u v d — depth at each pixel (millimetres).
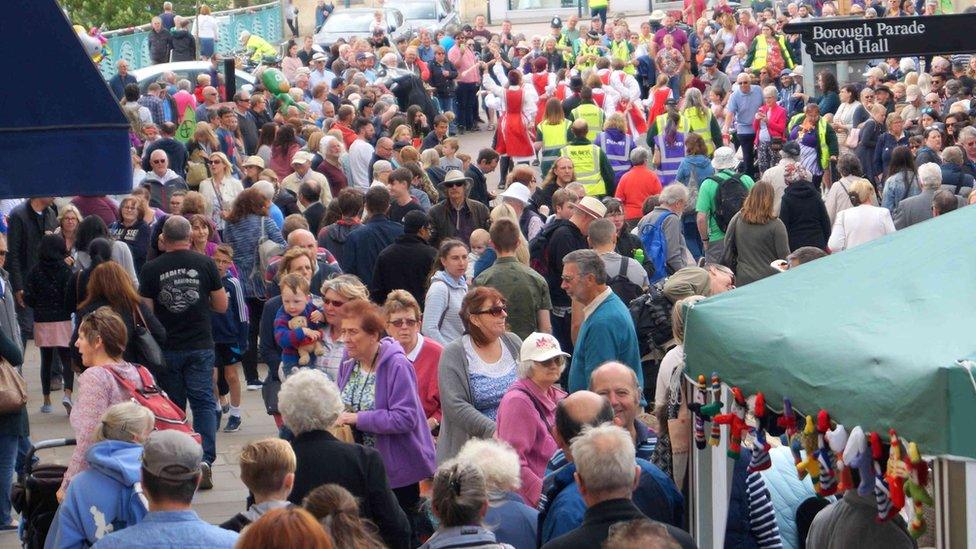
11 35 11281
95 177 11453
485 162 37000
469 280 24062
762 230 26797
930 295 10500
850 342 10266
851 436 9852
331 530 10438
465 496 11000
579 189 28578
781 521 14211
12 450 19172
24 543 15656
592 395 12719
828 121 44219
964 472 9289
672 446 14273
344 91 54125
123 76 58750
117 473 13242
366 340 16016
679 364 15805
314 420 13492
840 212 28578
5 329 21875
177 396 21062
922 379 9383
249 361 28016
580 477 10930
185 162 38031
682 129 43406
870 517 12242
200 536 11281
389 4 84938
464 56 66812
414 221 23750
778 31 68375
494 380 16156
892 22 26625
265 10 92438
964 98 49000
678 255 28812
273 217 30031
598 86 47094
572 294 17328
